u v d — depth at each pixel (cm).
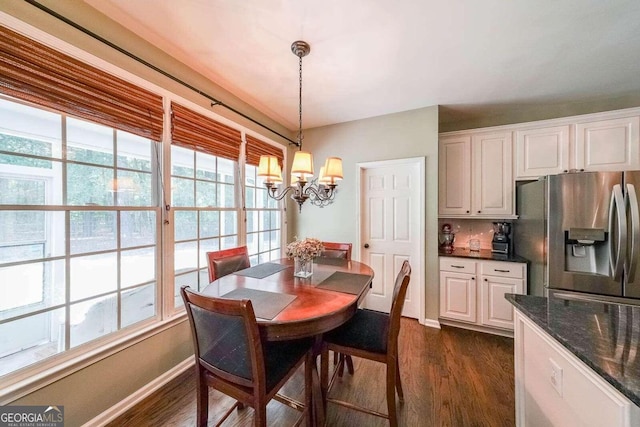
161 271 191
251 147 287
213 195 245
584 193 205
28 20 122
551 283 218
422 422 151
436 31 167
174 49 188
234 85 241
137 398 166
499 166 279
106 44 154
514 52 190
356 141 327
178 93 202
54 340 138
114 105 158
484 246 317
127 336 163
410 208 303
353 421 154
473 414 157
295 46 180
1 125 122
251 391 107
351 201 330
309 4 145
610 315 103
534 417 110
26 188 129
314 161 353
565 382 88
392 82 234
